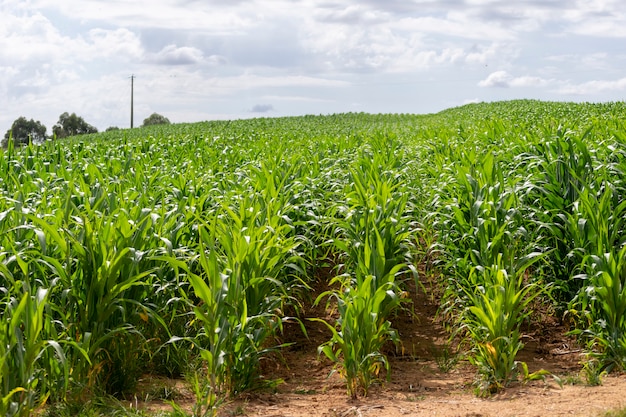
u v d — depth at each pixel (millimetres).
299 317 7828
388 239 6996
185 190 8844
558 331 7102
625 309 5902
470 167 8109
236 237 5773
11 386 4301
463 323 6914
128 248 5156
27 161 11578
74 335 5277
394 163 11227
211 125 45594
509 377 5668
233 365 5355
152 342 6098
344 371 5820
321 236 8828
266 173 8547
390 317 7738
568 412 4727
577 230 6781
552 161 7926
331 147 15562
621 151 8438
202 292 5113
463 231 7293
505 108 43469
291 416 4934
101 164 12336
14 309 4598
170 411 4961
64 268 5359
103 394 5180
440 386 5742
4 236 5684
